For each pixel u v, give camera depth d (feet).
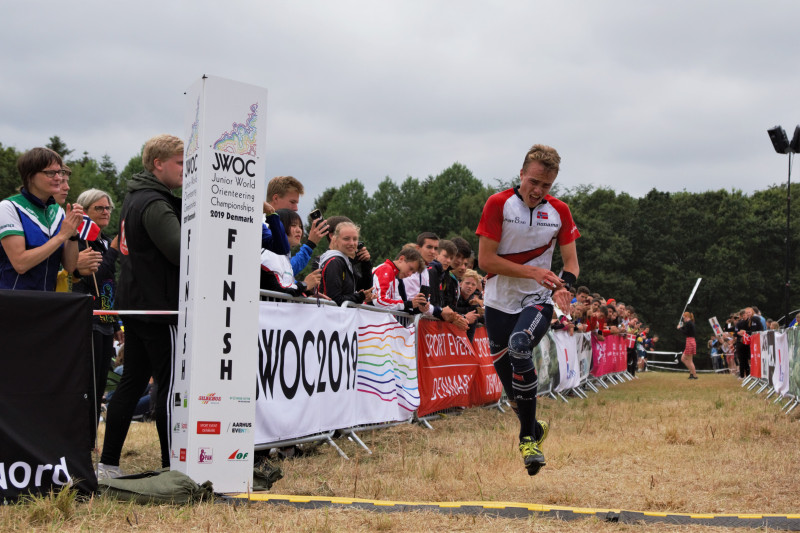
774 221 188.14
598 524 11.06
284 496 12.73
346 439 21.44
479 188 266.16
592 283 194.80
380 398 22.20
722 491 14.64
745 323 60.49
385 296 23.88
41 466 11.51
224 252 13.29
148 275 13.98
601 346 53.26
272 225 17.35
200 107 13.23
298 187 19.77
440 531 10.61
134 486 12.22
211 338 13.12
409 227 263.49
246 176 13.57
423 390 25.52
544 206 14.88
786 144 47.88
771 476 16.14
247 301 13.51
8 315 11.48
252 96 13.65
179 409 13.23
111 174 247.29
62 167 13.80
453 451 19.85
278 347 17.08
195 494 12.25
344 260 21.38
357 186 281.13
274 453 18.63
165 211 13.85
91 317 12.18
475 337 31.35
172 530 10.32
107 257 17.66
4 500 11.18
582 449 19.81
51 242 12.92
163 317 13.89
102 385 16.53
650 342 117.50
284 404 17.22
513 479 15.84
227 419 13.23
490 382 32.89
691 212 200.23
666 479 16.01
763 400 39.01
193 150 13.43
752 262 189.16
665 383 59.00
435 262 27.99
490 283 15.42
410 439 22.12
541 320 14.56
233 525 10.64
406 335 24.50
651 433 24.00
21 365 11.52
